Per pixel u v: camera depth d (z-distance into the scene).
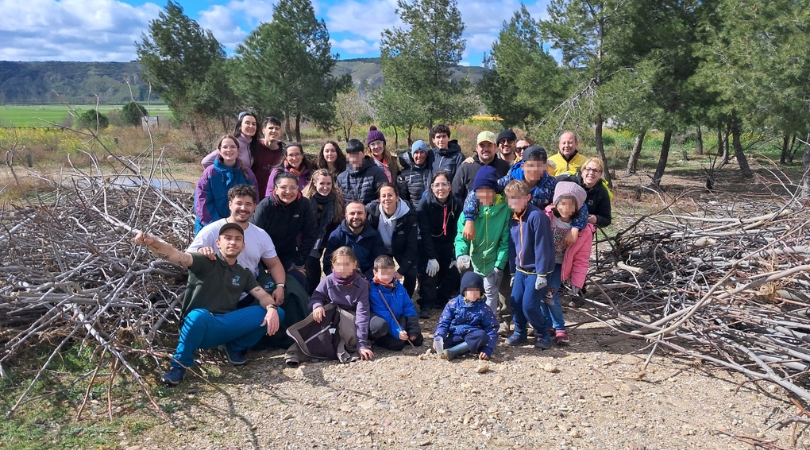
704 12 14.55
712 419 3.58
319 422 3.51
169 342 4.61
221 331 4.08
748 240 5.30
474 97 22.12
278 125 5.71
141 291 4.61
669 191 14.91
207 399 3.79
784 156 21.36
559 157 5.80
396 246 5.28
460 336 4.45
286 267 5.09
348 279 4.54
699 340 4.23
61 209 5.82
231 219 4.41
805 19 11.50
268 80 23.59
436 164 6.21
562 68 15.27
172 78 26.59
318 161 5.91
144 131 25.83
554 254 4.36
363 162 5.70
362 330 4.48
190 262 4.02
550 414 3.62
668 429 3.46
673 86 15.06
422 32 21.44
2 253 4.69
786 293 4.51
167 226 6.07
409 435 3.38
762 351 4.14
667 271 5.55
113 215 5.96
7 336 4.25
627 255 6.02
